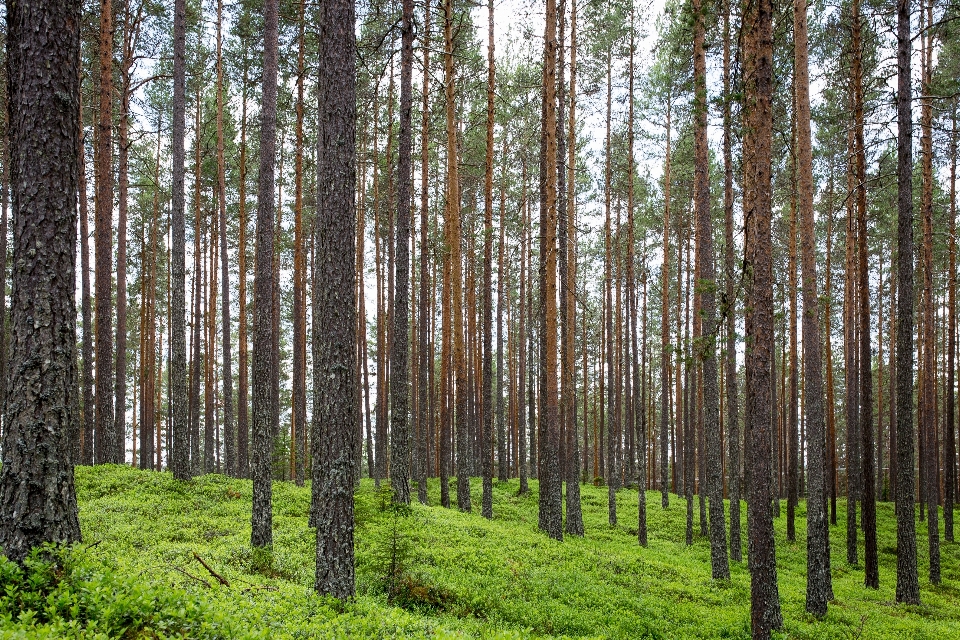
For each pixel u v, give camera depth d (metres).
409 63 17.98
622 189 28.67
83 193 22.41
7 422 6.68
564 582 13.30
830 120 19.19
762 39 10.91
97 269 19.45
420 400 22.73
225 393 25.45
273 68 13.41
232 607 7.20
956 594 17.81
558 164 21.92
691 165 26.31
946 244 28.81
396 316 18.14
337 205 9.14
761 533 10.62
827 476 30.91
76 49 7.27
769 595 10.51
